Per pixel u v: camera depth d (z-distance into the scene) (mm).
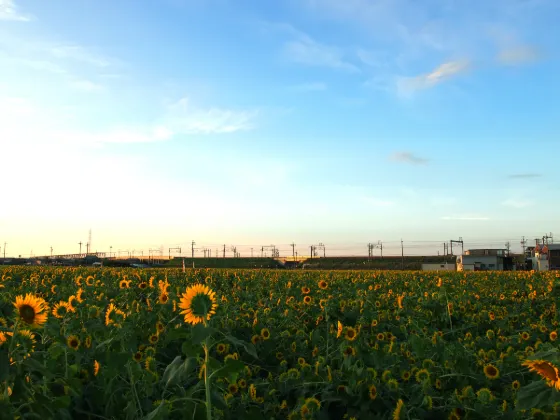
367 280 18406
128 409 3826
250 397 4699
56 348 4555
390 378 4848
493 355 5984
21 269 25031
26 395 3250
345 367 5129
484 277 22438
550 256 87875
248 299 12125
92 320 6312
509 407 4336
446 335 8500
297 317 9039
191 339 3305
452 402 4371
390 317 9203
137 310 7992
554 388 3375
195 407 3551
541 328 8070
